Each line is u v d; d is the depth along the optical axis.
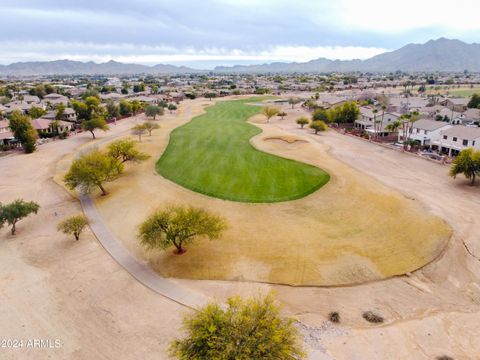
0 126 89.56
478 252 33.25
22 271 31.09
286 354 17.16
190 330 18.98
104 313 25.44
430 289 28.39
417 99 152.12
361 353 21.58
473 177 50.38
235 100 185.38
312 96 189.12
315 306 26.22
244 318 17.97
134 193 48.06
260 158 62.72
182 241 33.94
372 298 27.19
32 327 24.06
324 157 64.38
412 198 44.94
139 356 21.41
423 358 21.31
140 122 114.00
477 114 105.38
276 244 34.41
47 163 66.31
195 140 78.19
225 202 44.38
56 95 172.62
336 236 35.91
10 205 38.53
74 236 37.72
